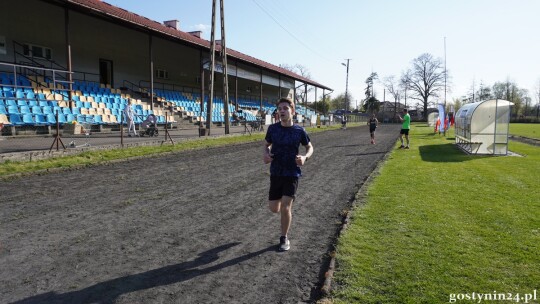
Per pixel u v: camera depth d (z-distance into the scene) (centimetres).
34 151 1041
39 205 648
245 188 848
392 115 9738
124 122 2008
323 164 1290
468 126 1648
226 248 476
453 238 491
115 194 748
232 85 4341
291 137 463
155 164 1166
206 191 806
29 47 2141
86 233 515
